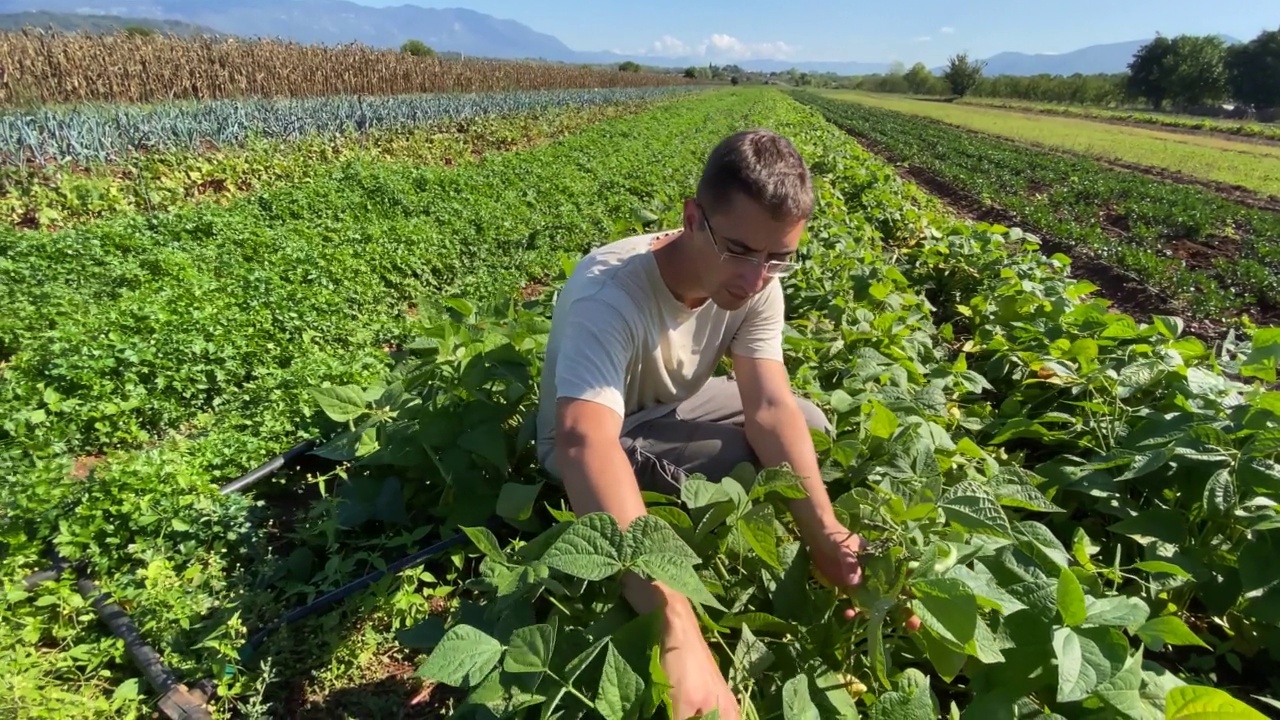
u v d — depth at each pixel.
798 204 2.04
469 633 1.78
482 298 7.57
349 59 28.92
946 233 8.02
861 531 2.38
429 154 17.38
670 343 2.55
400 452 3.29
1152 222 14.61
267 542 3.41
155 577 2.86
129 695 2.50
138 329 5.36
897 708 1.79
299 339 5.71
